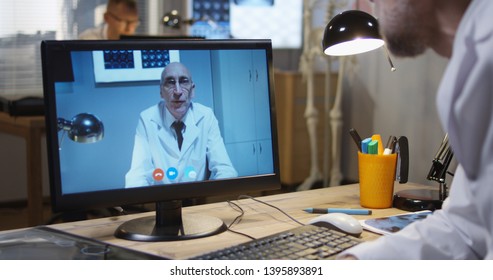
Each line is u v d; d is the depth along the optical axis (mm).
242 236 1174
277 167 1292
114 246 1081
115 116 1133
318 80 4617
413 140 4223
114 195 1128
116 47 1131
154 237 1135
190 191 1193
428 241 978
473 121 766
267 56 1275
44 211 3941
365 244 995
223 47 1225
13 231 1186
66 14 4395
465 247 976
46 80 1078
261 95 1272
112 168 1131
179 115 1188
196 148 1202
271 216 1336
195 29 4820
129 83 1144
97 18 4496
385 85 4465
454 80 781
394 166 1424
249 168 1260
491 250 792
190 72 1196
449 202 1021
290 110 4480
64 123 1093
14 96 4254
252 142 1263
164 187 1170
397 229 1206
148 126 1160
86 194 1106
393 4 851
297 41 5246
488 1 781
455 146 809
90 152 1112
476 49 763
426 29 832
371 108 4621
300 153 4582
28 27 4277
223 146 1230
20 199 4223
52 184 1081
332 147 4707
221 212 1371
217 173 1223
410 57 872
